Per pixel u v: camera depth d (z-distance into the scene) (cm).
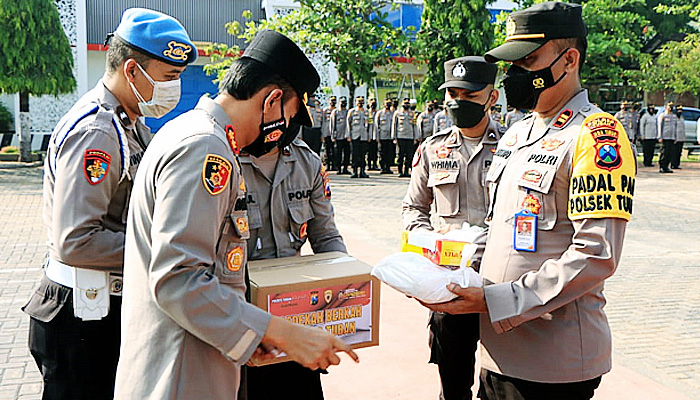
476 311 211
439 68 1758
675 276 656
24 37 1462
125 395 167
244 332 162
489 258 231
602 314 222
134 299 169
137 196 168
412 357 423
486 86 316
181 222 156
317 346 172
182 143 162
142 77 237
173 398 162
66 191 218
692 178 1591
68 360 236
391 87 2256
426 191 351
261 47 183
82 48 2008
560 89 219
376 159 1823
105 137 223
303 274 215
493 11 2200
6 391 365
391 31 1727
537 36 215
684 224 949
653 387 391
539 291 202
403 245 257
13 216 917
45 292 238
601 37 1812
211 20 2194
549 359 215
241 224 177
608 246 196
